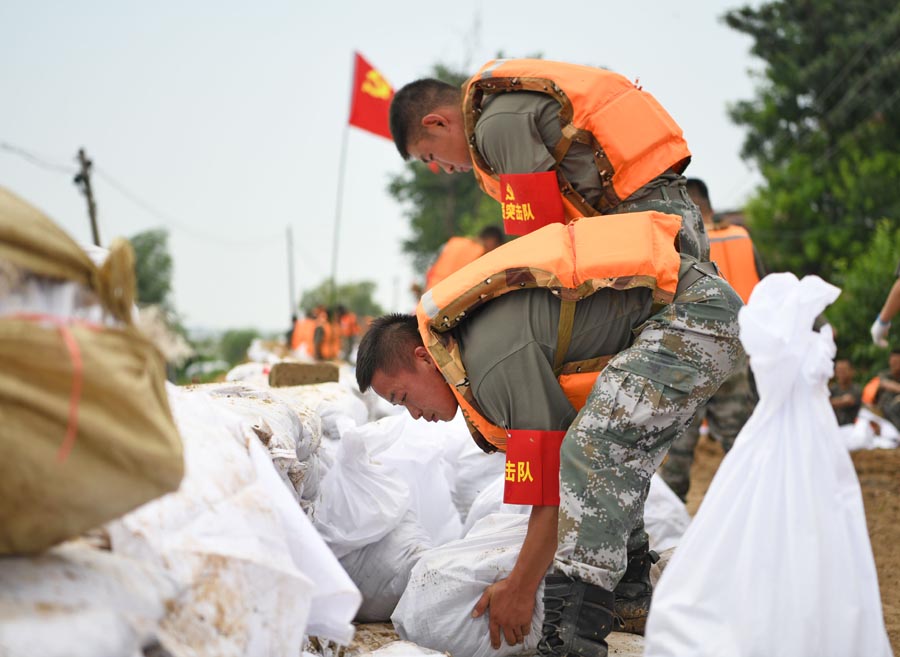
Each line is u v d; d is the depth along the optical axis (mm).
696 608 2211
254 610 2008
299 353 16141
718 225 5648
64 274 1706
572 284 2750
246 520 2100
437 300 2848
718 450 10648
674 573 2271
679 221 2965
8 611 1492
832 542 2238
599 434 2691
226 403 2857
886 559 4914
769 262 28219
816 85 31219
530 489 2777
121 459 1612
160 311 1898
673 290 2785
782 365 2285
